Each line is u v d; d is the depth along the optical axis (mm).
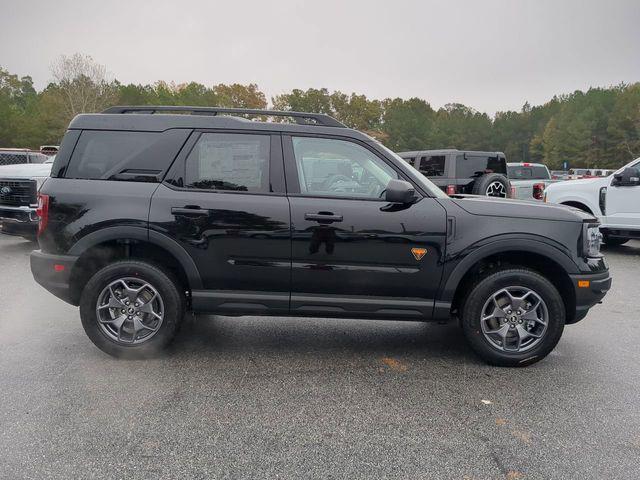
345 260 3861
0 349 4207
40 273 3920
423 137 94188
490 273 3943
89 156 3965
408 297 3941
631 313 5578
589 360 4164
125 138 3973
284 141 3984
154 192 3875
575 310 3980
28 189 8273
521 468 2625
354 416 3156
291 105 83625
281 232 3834
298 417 3131
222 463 2623
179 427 2975
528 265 4172
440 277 3885
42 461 2607
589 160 78562
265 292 3949
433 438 2906
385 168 4004
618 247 10500
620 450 2801
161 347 3975
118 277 3885
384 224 3824
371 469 2596
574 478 2545
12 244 9719
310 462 2648
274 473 2547
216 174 3939
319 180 3979
